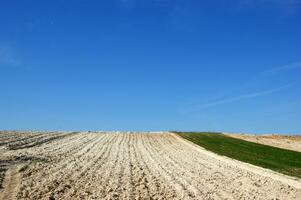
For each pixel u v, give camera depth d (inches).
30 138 2190.0
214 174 1258.0
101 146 2137.1
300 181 1202.6
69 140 2342.5
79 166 1257.4
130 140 2615.7
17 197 764.6
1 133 2365.9
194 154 1927.9
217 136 2970.0
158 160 1621.6
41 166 1167.6
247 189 1019.9
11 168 1066.1
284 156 1941.4
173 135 2999.5
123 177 1093.8
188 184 1041.5
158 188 960.3
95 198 810.8
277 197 941.2
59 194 818.8
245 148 2277.3
